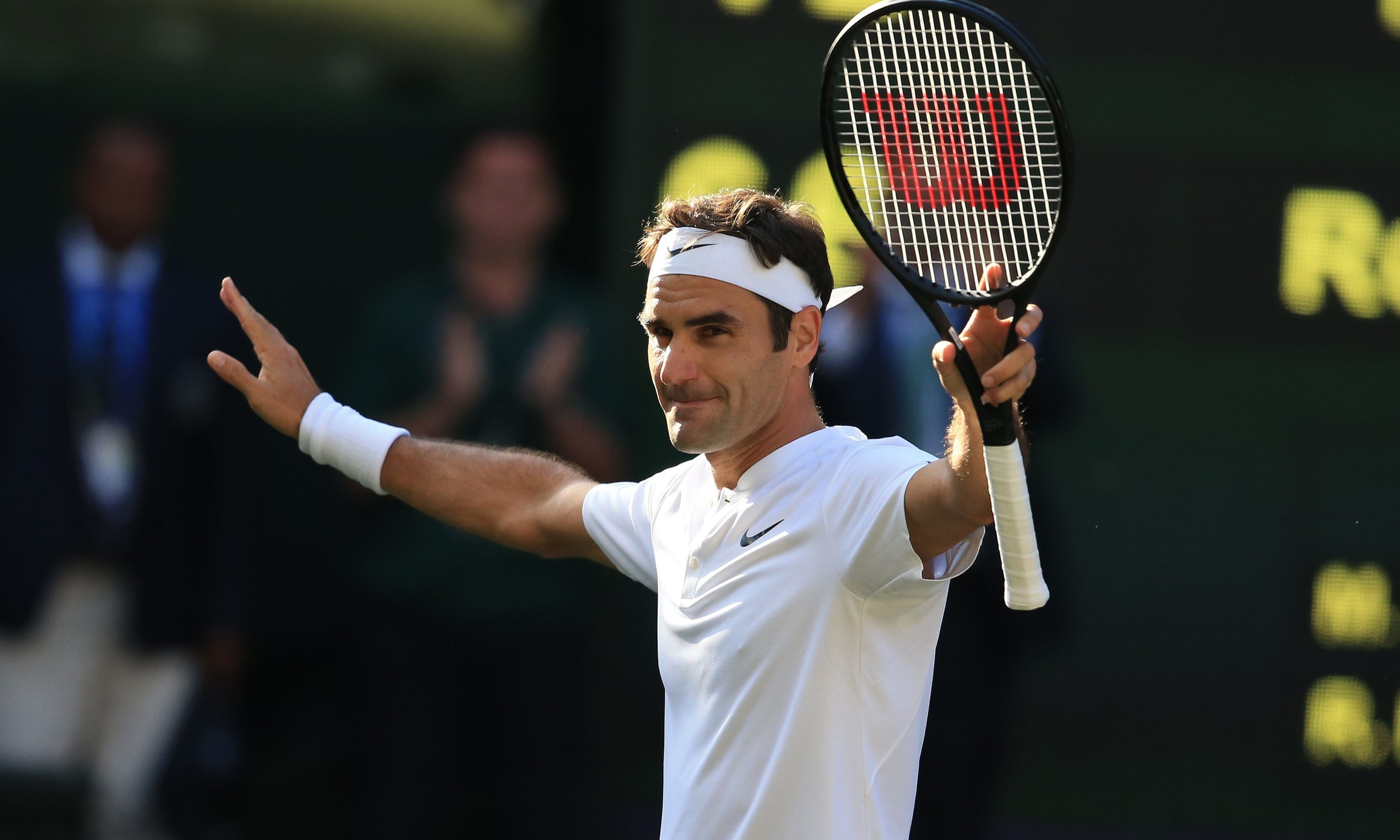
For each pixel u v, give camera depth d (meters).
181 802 15.74
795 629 8.09
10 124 15.73
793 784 8.07
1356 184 16.50
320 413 10.21
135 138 15.84
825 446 8.43
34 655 15.44
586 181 16.36
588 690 15.91
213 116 16.11
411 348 16.05
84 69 15.95
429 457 10.20
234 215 16.08
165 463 15.62
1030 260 8.45
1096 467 16.59
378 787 15.81
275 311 16.08
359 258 16.20
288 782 15.92
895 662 8.16
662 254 8.48
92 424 15.45
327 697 15.95
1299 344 16.58
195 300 15.84
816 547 8.09
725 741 8.24
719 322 8.25
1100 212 16.61
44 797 15.48
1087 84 16.56
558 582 15.91
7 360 15.38
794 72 16.44
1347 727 16.62
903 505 7.72
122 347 15.53
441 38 16.34
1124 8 16.52
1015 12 16.58
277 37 16.22
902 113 9.16
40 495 15.34
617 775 15.91
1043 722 16.41
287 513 15.96
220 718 15.82
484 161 16.22
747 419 8.36
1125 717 16.50
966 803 15.83
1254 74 16.52
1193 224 16.58
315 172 16.22
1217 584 16.59
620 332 16.31
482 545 15.82
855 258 15.90
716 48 16.44
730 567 8.37
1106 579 16.56
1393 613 16.59
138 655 15.66
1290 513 16.61
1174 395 16.61
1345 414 16.58
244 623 15.82
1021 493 7.39
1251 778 16.56
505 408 16.11
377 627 15.89
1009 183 13.26
